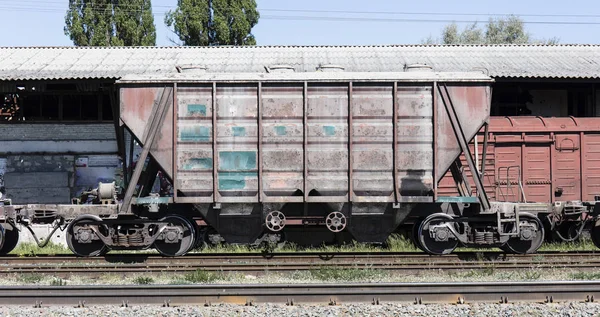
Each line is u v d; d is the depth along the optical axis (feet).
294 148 45.93
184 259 46.80
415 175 46.29
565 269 42.88
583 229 57.16
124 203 46.29
